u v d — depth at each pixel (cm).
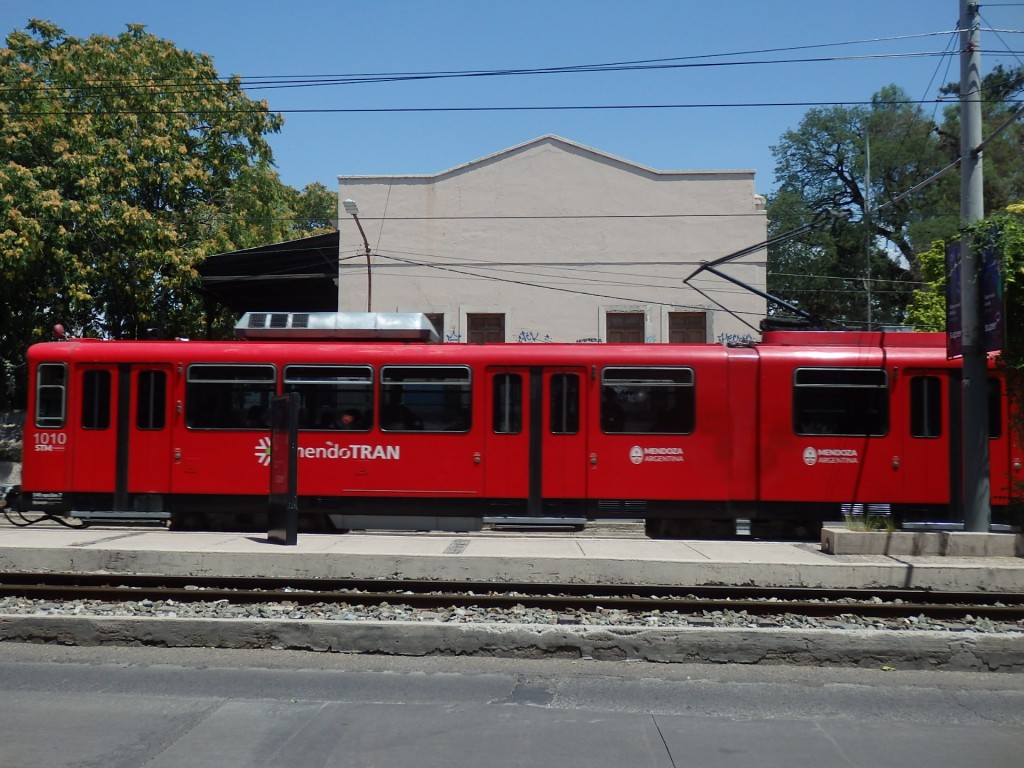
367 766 527
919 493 1402
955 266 1231
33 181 2417
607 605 977
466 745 565
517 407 1424
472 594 1057
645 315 2630
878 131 3978
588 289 2650
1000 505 1416
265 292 2994
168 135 2703
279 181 3131
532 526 1414
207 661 766
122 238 2534
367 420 1432
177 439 1438
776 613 972
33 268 2488
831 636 778
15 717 612
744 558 1129
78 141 2523
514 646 788
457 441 1422
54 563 1133
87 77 2673
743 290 2612
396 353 1441
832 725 618
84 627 812
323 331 1490
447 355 1436
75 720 606
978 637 772
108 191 2578
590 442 1414
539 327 2655
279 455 1248
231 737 574
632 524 1644
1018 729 613
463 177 2678
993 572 1049
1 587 1011
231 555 1112
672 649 781
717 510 1407
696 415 1412
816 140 4188
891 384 1416
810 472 1405
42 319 2689
